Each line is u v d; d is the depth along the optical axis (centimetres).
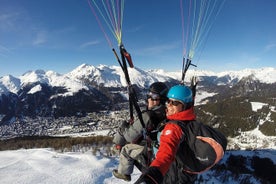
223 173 5303
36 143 6875
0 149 7025
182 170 295
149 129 353
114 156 3922
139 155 369
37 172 2991
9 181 2661
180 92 308
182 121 297
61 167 3216
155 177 231
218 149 269
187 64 426
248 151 8869
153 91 374
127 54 381
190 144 280
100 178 2919
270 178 5962
